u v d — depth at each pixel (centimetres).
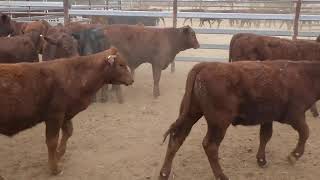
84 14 1364
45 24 1216
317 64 652
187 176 652
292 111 643
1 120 585
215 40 2103
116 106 1006
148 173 661
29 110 600
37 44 1037
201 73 587
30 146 758
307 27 2412
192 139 798
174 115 944
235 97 600
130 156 720
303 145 666
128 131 838
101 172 662
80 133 822
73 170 667
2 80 580
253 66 619
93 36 1015
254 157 720
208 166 686
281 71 630
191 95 593
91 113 949
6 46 953
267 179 645
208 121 595
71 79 638
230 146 764
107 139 794
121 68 679
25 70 602
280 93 625
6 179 632
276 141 792
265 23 2731
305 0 1483
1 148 746
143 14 1360
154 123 888
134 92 1130
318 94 657
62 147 679
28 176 645
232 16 1341
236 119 626
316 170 675
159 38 1092
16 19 1606
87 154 724
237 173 662
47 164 685
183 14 1357
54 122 631
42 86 609
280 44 952
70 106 643
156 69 1091
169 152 616
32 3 1490
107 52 673
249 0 1588
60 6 1485
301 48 950
